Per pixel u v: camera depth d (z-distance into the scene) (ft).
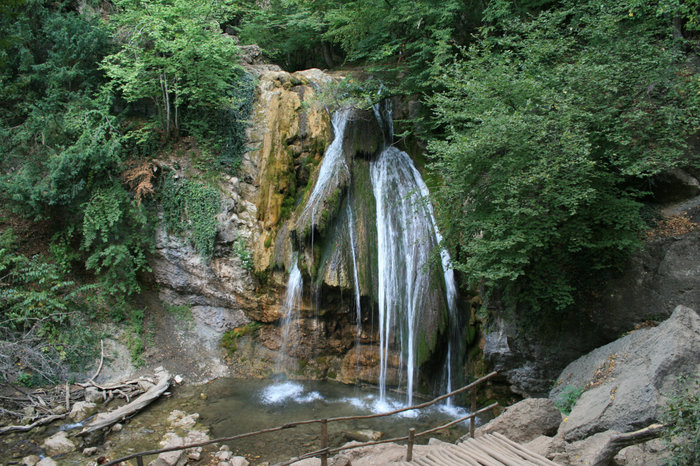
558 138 28.32
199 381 41.88
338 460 22.26
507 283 33.45
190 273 45.57
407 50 49.47
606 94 30.07
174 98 49.03
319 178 46.42
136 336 43.16
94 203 42.68
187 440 31.55
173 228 45.44
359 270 42.04
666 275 30.25
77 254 44.19
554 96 28.84
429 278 40.52
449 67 38.37
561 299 31.12
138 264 44.47
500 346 35.73
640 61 30.04
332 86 49.85
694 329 23.99
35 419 33.78
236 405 37.60
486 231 31.55
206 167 47.11
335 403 38.42
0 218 42.50
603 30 33.04
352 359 42.57
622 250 31.32
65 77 45.42
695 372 21.79
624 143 28.45
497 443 21.01
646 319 30.37
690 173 33.14
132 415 35.24
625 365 25.52
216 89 47.88
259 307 44.83
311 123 48.44
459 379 39.06
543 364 34.14
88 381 38.70
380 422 35.06
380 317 41.57
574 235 30.17
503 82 31.42
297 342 43.80
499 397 37.27
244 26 64.44
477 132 29.66
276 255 44.34
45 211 43.32
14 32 43.86
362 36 51.72
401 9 44.47
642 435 17.66
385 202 45.47
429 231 42.73
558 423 23.89
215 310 46.01
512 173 29.04
